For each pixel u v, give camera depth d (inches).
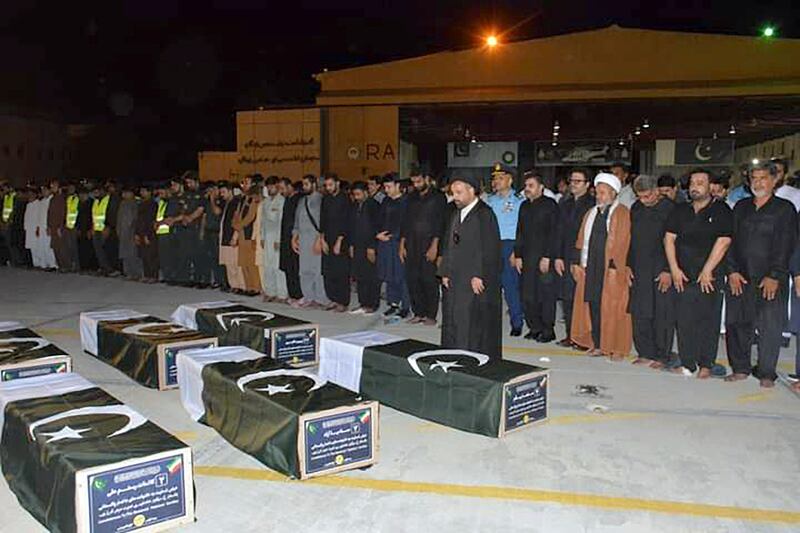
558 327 336.8
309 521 141.5
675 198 285.9
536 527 138.7
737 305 232.1
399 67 796.6
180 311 294.4
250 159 824.3
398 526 139.3
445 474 163.2
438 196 328.2
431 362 198.8
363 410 163.6
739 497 151.9
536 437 186.2
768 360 227.8
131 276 496.7
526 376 188.9
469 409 188.1
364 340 226.5
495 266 223.0
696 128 953.5
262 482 159.2
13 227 574.9
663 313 247.9
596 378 241.0
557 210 287.1
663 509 146.3
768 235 221.1
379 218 359.9
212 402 189.2
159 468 133.8
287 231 379.9
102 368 255.8
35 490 140.9
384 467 167.3
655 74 743.7
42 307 385.1
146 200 479.8
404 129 974.4
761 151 1066.1
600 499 150.6
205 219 442.6
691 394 223.0
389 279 356.5
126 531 131.0
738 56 724.0
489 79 778.8
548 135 1027.3
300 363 255.4
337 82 812.0
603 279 260.7
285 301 396.2
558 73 765.9
